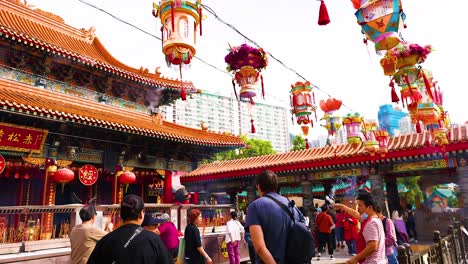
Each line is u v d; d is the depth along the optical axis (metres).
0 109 10.66
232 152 50.28
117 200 18.47
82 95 16.70
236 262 10.84
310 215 20.38
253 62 7.47
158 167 18.20
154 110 20.25
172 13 5.88
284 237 3.70
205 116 100.62
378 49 6.18
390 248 6.91
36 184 15.86
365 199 5.69
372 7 6.09
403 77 8.59
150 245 3.35
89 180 14.34
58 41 18.23
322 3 5.44
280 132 110.81
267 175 4.20
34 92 14.73
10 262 7.61
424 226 23.42
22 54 14.36
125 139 16.11
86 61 15.03
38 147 12.97
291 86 9.84
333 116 11.25
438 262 7.35
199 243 7.79
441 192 33.94
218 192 26.81
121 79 17.75
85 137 14.59
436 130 12.16
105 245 3.33
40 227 10.28
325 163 18.92
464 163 16.16
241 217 25.52
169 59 6.25
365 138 12.98
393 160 17.47
